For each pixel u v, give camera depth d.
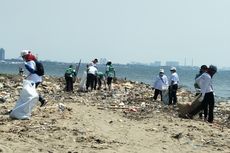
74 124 14.81
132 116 18.23
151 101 26.25
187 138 14.02
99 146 12.16
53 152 11.22
